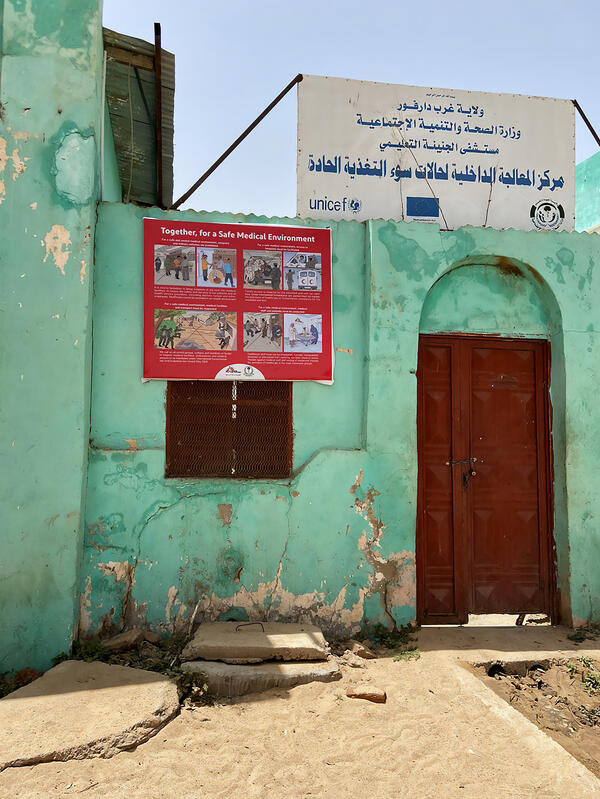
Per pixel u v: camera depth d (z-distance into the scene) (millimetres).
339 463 5156
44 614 4441
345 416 5289
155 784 3023
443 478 5578
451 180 5906
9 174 4617
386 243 5344
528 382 5785
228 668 4145
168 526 4914
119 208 5020
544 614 5625
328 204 5711
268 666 4230
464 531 5547
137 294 5020
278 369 5172
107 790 2951
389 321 5289
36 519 4484
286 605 5020
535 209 6016
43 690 3775
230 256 5176
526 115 6098
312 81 5789
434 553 5508
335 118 5793
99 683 3879
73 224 4676
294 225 5340
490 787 3117
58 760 3111
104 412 4922
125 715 3475
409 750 3420
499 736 3580
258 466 5164
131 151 7188
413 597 5176
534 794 3066
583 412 5543
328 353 5270
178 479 4965
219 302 5129
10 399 4504
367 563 5129
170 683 3906
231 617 4957
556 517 5629
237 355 5125
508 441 5711
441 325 5602
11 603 4406
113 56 5504
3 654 4367
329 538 5102
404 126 5883
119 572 4812
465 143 5969
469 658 4629
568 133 6148
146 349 4980
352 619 5070
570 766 3246
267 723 3652
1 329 4527
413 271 5363
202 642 4355
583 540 5453
